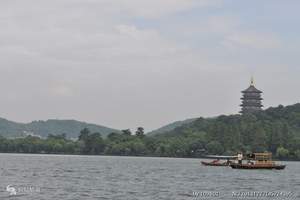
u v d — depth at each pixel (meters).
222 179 172.62
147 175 189.38
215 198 111.94
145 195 114.19
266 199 113.12
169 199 107.81
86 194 114.25
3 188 122.31
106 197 109.44
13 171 199.12
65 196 109.25
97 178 166.50
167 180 162.88
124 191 122.31
